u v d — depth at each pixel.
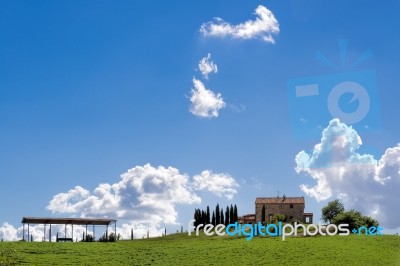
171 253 84.88
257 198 155.12
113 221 110.75
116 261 77.69
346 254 79.75
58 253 83.62
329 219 126.19
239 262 76.00
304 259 76.75
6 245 88.62
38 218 104.06
